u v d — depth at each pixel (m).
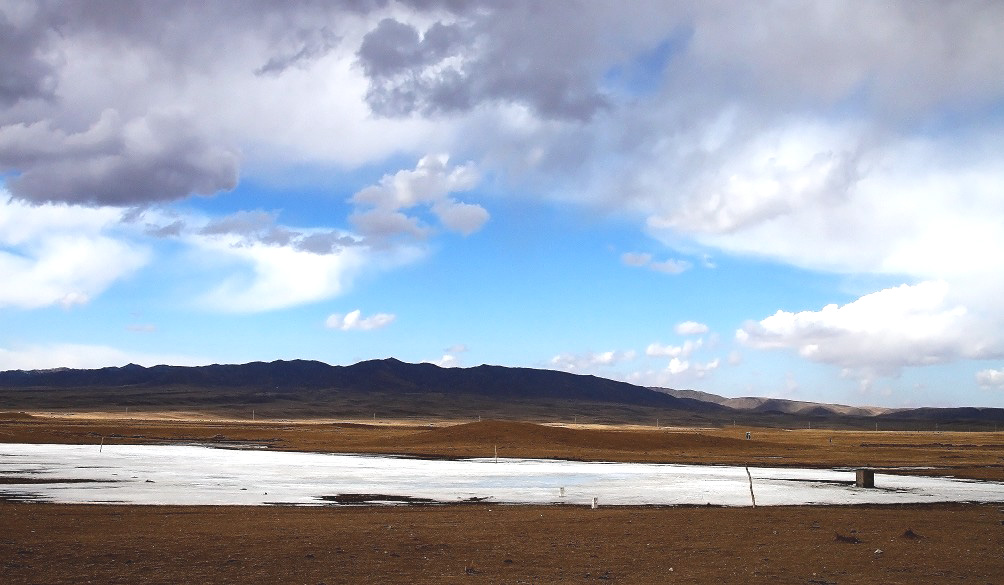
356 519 30.89
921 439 156.25
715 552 23.58
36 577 18.28
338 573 19.58
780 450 99.12
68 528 26.81
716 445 102.56
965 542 26.48
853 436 169.62
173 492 42.72
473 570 20.16
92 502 37.50
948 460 83.94
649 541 25.69
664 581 19.00
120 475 53.44
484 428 102.75
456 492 45.06
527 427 103.06
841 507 39.50
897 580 19.50
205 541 24.09
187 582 18.17
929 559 22.69
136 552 21.91
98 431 129.88
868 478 52.03
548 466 68.31
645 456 84.81
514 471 61.81
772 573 20.23
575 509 36.88
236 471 58.25
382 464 68.06
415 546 23.88
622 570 20.50
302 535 25.69
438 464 68.94
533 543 24.88
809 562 21.97
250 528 27.42
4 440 100.12
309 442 106.06
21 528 26.45
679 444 101.31
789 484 53.50
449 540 25.23
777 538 26.72
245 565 20.38
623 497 43.75
